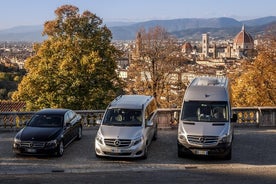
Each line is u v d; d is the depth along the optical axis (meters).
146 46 48.47
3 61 166.00
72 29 42.12
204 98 17.41
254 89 41.25
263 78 41.19
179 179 13.50
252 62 43.50
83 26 42.16
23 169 14.77
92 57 38.69
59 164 15.48
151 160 16.16
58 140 16.38
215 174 14.18
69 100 37.84
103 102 38.88
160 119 22.33
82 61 38.66
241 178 13.63
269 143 19.00
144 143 16.14
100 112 22.58
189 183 13.02
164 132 21.64
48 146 16.05
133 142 15.84
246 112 22.92
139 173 14.34
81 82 38.34
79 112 22.33
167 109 22.39
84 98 38.69
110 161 15.96
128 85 47.81
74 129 18.75
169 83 47.81
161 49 48.41
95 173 14.33
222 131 15.94
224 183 13.01
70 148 18.03
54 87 38.81
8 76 102.44
